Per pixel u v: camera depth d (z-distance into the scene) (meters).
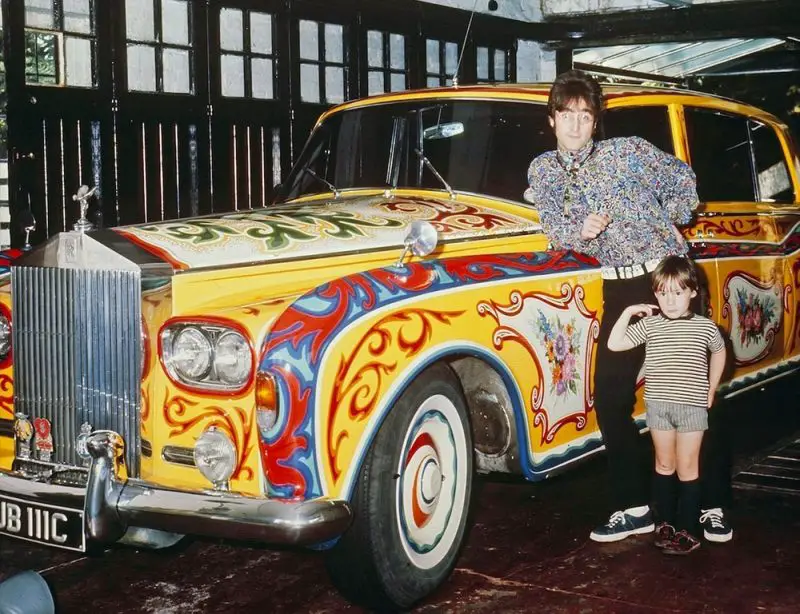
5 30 6.20
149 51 7.09
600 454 4.04
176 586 3.51
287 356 2.84
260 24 7.83
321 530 2.81
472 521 3.71
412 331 3.11
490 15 9.90
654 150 3.62
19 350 3.39
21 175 6.31
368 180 4.52
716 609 3.21
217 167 7.54
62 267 3.24
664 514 3.74
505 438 3.61
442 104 4.42
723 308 4.61
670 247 3.68
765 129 5.29
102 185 6.79
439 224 3.83
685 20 9.69
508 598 3.33
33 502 3.11
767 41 11.73
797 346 5.34
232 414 2.93
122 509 2.96
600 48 11.27
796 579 3.45
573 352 3.77
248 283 3.33
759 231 4.96
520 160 4.16
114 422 3.19
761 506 4.25
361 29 8.57
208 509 2.85
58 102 6.50
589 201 3.62
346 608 3.30
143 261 3.12
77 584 3.54
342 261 3.56
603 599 3.30
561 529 4.03
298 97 8.10
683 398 3.62
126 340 3.14
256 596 3.41
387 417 3.06
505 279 3.51
